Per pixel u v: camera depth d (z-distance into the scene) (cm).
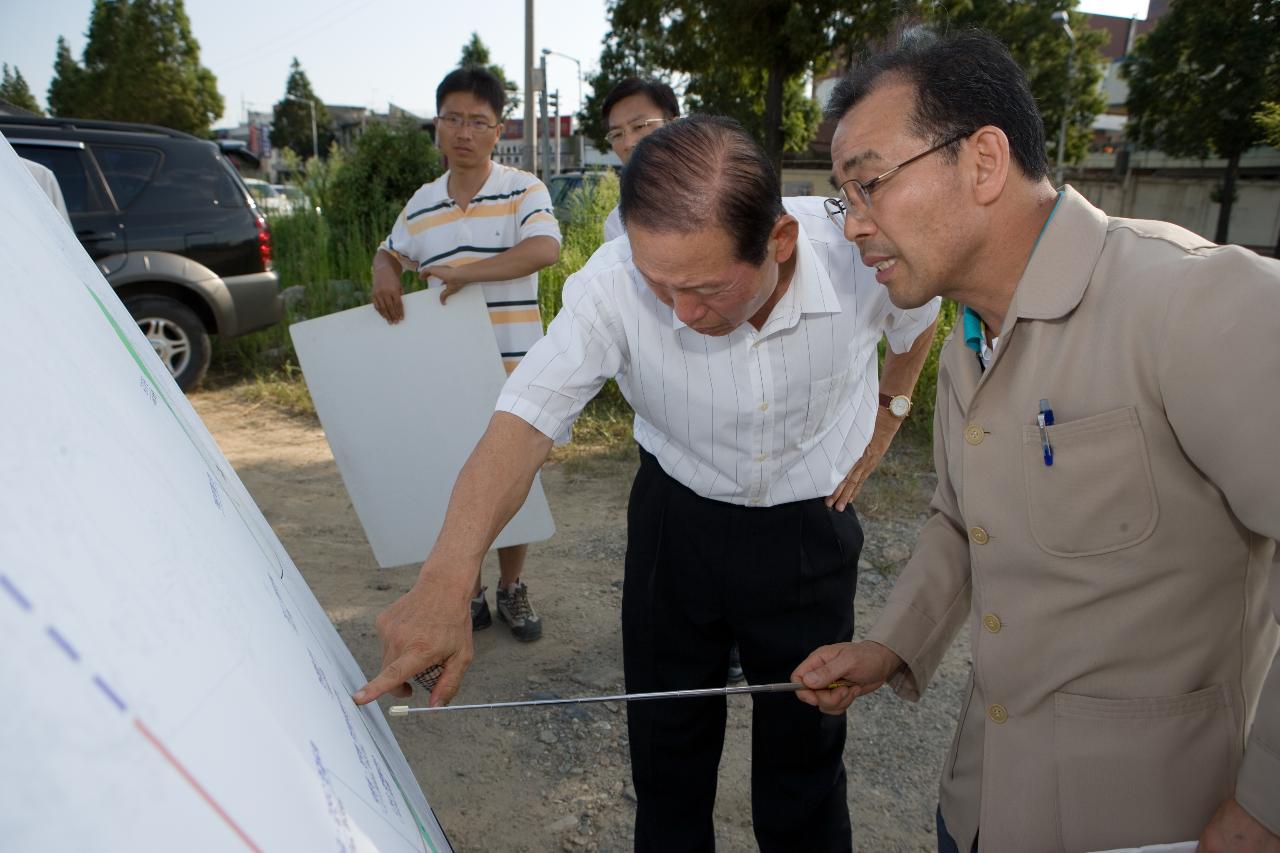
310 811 51
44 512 43
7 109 627
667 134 127
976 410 117
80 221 581
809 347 157
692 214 122
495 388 270
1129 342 101
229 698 49
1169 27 2402
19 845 32
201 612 53
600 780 249
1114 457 104
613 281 154
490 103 277
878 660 143
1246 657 112
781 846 186
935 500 154
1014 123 106
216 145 639
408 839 72
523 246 275
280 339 766
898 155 106
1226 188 2406
